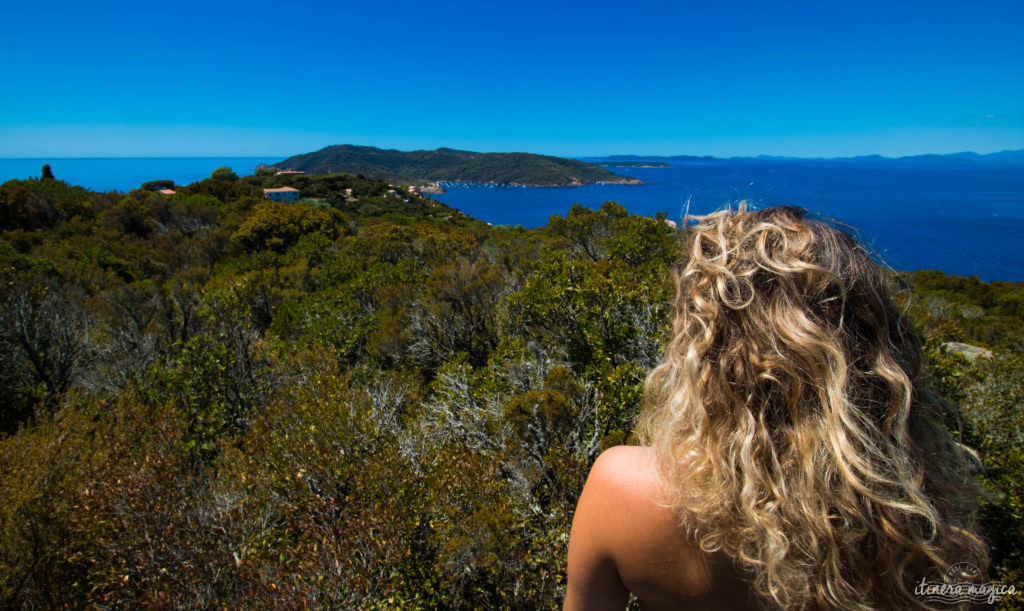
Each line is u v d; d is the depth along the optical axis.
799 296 0.70
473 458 4.63
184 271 24.75
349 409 4.93
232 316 9.34
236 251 30.80
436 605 4.07
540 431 5.43
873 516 0.64
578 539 0.82
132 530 3.98
